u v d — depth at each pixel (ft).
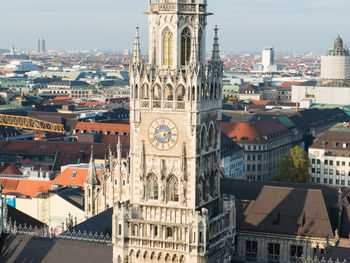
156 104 264.93
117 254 271.08
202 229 259.19
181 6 260.42
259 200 370.12
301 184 411.54
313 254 350.84
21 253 296.10
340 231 371.97
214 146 278.05
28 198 482.28
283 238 354.74
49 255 292.40
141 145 268.82
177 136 263.70
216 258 274.36
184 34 262.47
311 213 360.07
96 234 315.17
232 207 285.23
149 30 266.57
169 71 261.44
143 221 266.98
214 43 273.75
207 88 268.21
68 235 317.22
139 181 270.87
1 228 305.73
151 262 267.59
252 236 359.87
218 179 283.38
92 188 421.18
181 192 264.31
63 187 506.07
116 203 270.26
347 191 410.72
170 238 265.95
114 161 414.62
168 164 266.77
